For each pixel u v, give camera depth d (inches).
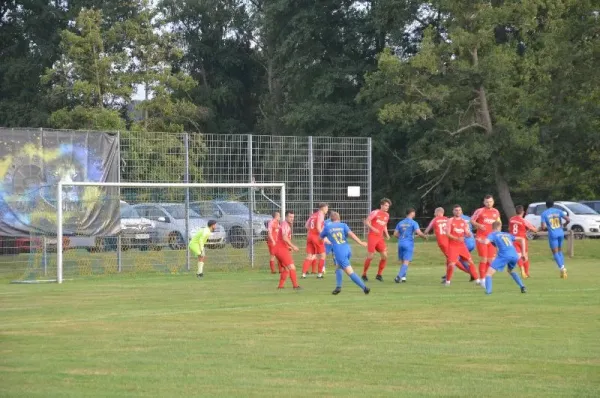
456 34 2539.4
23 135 1473.9
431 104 2672.2
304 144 1680.6
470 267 1293.1
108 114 2578.7
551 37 2583.7
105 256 1520.7
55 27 3494.1
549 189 2923.2
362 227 1721.2
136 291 1221.1
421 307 991.0
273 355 698.2
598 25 2559.1
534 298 1072.2
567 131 2603.3
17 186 1466.5
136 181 1557.6
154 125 2807.6
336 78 3122.5
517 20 2610.7
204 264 1603.1
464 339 767.1
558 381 602.9
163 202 1574.8
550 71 2623.0
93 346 743.7
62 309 1005.2
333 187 1702.8
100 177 1528.1
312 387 586.6
